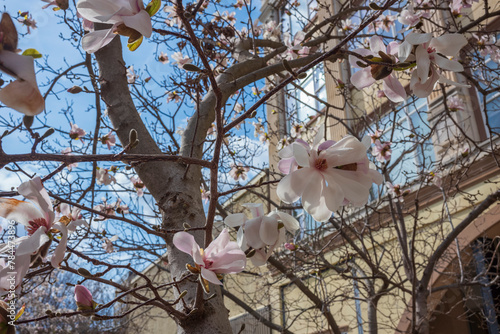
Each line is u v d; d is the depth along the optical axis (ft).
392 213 15.78
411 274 15.35
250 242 3.91
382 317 21.13
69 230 3.18
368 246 22.56
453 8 14.28
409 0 13.14
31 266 3.00
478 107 19.93
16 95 2.41
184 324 6.09
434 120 21.09
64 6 4.29
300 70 4.27
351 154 3.81
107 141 12.80
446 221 18.88
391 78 4.44
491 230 18.44
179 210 7.55
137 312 23.99
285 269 15.79
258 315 17.97
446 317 20.36
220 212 15.37
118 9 3.10
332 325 15.83
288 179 3.69
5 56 2.39
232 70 11.66
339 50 4.27
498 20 19.51
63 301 34.55
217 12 15.34
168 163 8.18
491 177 18.26
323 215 3.88
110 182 12.72
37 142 3.19
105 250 13.23
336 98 26.89
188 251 3.80
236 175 15.61
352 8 14.58
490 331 18.79
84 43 3.06
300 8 27.58
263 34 18.63
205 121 9.38
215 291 6.48
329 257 24.21
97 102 10.48
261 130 18.51
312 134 17.69
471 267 18.57
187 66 3.84
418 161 21.91
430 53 4.14
